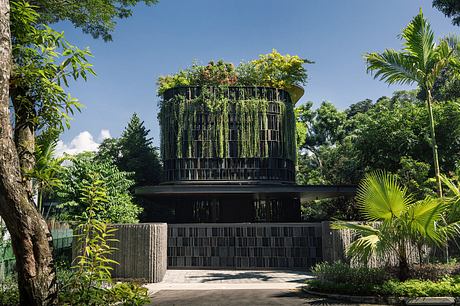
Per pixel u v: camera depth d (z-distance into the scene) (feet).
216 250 66.54
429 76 48.98
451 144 78.59
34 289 19.48
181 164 83.15
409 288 35.06
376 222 45.83
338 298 37.58
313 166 197.67
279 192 77.15
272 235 66.03
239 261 65.87
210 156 82.94
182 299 38.99
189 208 89.71
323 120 189.37
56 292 20.31
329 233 55.11
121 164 120.47
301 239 65.46
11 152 19.63
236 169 83.15
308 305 34.96
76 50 24.29
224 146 83.25
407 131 79.82
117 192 78.18
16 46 24.52
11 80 22.58
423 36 48.70
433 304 33.91
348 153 123.54
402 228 36.29
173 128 84.84
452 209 37.11
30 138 23.50
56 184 23.68
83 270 25.46
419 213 35.32
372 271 39.60
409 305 34.22
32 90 23.99
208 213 89.35
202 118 84.07
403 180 70.59
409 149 79.87
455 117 79.20
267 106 85.61
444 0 91.04
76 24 57.00
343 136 182.19
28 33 25.20
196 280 54.29
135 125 125.59
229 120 84.74
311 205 133.08
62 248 65.41
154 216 114.11
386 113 87.61
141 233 54.39
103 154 122.62
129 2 55.42
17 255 19.63
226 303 36.42
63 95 24.58
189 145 82.79
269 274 59.26
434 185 67.87
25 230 19.48
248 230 66.59
